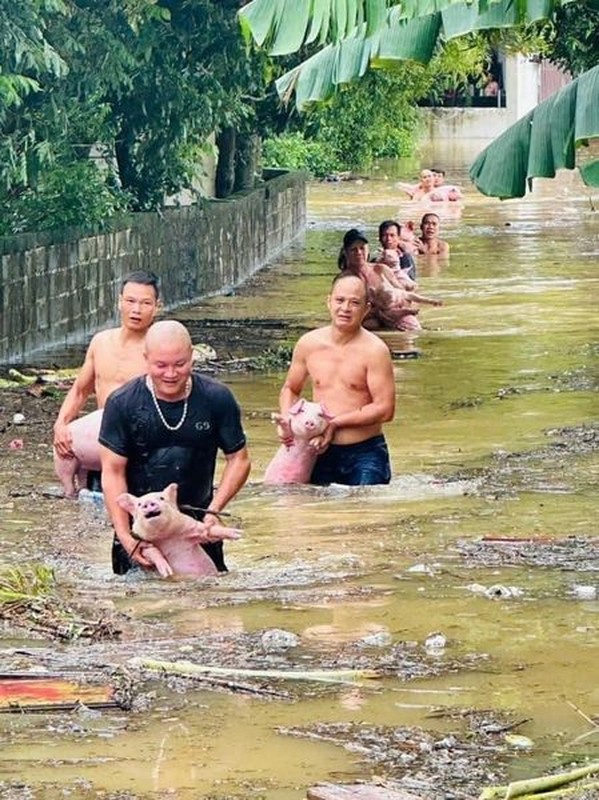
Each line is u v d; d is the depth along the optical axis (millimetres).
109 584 9344
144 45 16469
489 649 8438
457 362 15328
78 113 16078
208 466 9711
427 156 47094
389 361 11422
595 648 8438
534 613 8828
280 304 19625
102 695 7980
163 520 9398
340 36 8930
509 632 8617
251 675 8172
